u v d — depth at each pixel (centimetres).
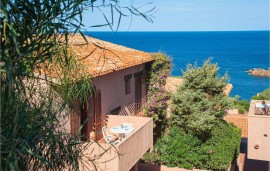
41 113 369
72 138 387
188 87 2075
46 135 348
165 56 2100
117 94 1731
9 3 302
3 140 280
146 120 1575
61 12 313
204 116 1898
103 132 1447
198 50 16125
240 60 12838
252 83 8512
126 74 1823
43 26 314
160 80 2075
